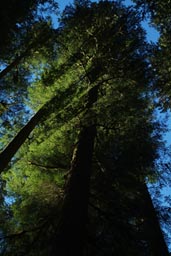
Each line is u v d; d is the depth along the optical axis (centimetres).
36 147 1323
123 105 1235
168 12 1137
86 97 1253
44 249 1166
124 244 1233
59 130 1270
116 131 1282
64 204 933
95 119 1213
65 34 1470
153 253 1341
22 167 1355
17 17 1380
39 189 1300
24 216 1290
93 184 1316
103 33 1346
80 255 829
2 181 1458
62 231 856
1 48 1515
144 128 1365
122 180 1357
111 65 1273
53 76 1369
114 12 1423
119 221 1259
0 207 1427
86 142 1152
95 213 1283
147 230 1364
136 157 1387
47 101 1319
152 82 1188
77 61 1368
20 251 1220
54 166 1330
